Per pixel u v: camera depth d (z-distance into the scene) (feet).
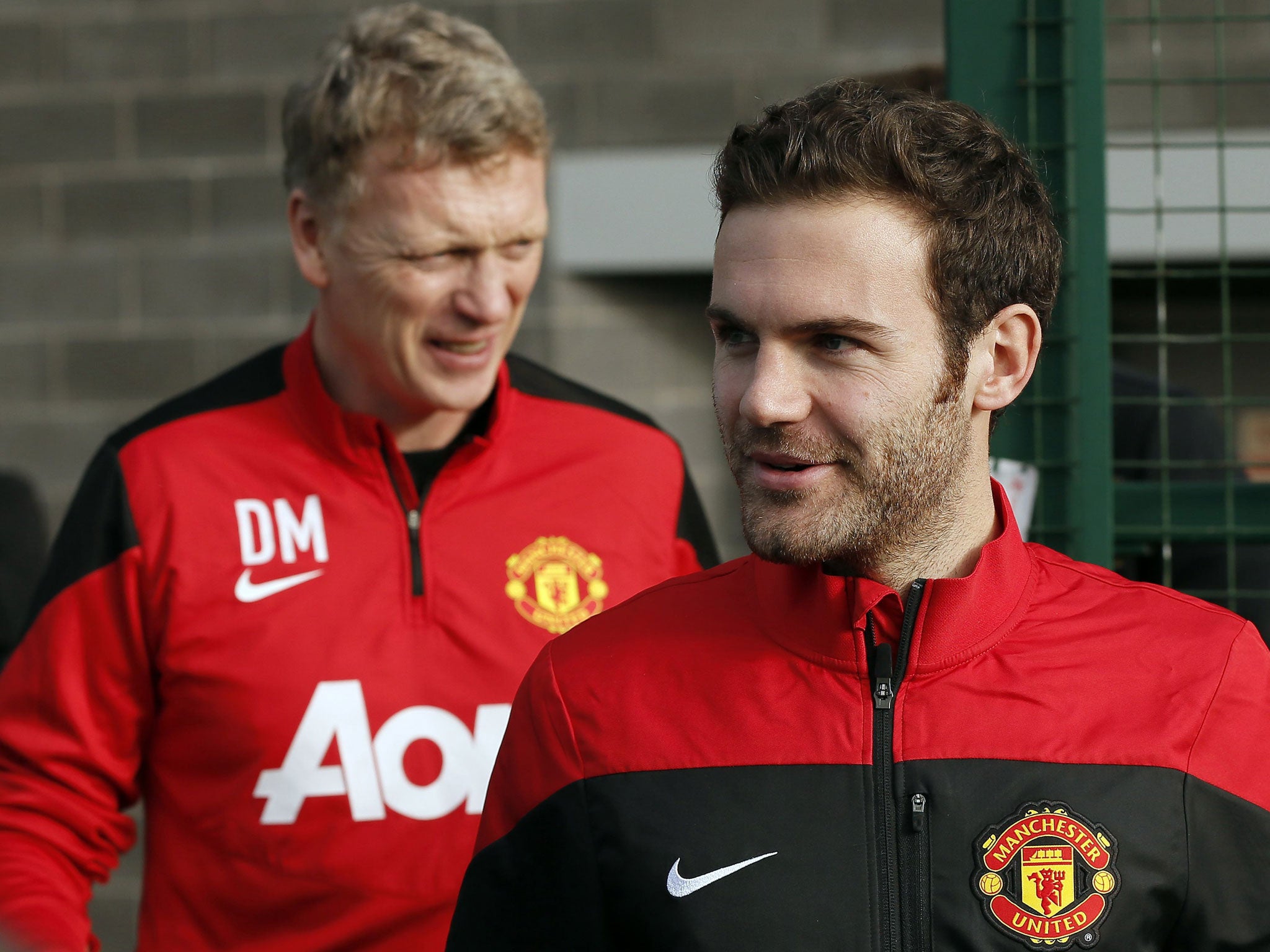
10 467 32.81
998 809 8.31
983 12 13.14
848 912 8.18
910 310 8.23
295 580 13.12
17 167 32.76
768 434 8.32
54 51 32.60
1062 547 13.20
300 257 13.85
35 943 4.30
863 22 30.76
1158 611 9.19
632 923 8.50
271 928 12.64
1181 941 8.50
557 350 31.37
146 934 13.06
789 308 8.13
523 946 8.96
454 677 13.12
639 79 31.14
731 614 9.36
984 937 8.13
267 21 32.22
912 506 8.53
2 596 23.40
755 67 30.99
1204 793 8.45
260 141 32.32
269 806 12.63
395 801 12.73
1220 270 12.99
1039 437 13.21
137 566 12.95
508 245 13.07
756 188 8.31
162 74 32.48
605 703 9.07
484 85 12.66
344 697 12.83
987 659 8.80
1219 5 12.91
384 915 12.57
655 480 14.69
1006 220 8.86
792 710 8.74
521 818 9.15
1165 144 12.96
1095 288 13.03
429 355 13.24
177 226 32.53
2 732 12.90
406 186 12.56
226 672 12.78
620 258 30.78
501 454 14.05
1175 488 13.66
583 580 13.82
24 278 32.81
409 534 13.43
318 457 13.55
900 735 8.57
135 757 13.21
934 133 8.61
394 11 13.47
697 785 8.62
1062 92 13.06
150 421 13.71
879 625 8.82
